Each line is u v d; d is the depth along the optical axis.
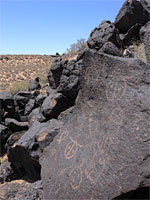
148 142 2.93
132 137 3.09
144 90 3.31
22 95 9.96
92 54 4.08
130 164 2.95
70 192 3.40
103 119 3.63
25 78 23.88
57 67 8.87
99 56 3.96
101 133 3.54
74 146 3.85
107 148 3.29
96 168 3.27
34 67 29.81
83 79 4.22
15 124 8.75
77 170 3.51
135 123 3.16
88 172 3.34
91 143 3.61
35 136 5.92
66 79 7.46
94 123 3.77
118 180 2.95
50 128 5.79
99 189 3.08
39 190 5.06
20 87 14.21
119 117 3.38
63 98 7.43
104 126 3.55
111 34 8.87
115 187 2.94
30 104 9.53
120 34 9.64
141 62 3.53
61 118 6.45
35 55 38.84
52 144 4.30
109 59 3.82
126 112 3.33
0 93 9.81
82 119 4.04
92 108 3.93
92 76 4.05
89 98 4.05
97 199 3.05
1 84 20.86
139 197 3.13
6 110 9.51
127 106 3.36
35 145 5.84
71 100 7.54
